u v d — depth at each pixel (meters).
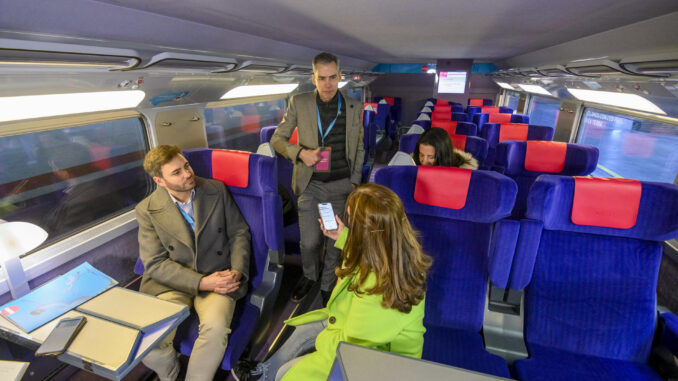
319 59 2.01
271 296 2.03
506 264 1.48
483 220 1.54
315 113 2.23
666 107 2.61
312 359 1.23
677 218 1.30
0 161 7.82
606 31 2.29
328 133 2.24
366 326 1.06
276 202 1.96
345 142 2.29
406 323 1.08
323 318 1.50
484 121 5.32
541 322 1.54
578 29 2.33
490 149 4.18
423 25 2.40
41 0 1.07
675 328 1.35
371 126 4.95
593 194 1.39
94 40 1.46
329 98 2.17
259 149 2.55
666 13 1.64
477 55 6.26
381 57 6.98
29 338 1.26
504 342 1.53
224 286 1.80
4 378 1.14
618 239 1.47
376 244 1.04
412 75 11.30
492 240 1.52
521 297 1.57
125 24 1.50
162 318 1.36
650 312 1.43
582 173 2.63
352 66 6.97
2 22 1.05
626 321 1.45
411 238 1.08
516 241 1.45
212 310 1.70
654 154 10.87
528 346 1.54
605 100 3.56
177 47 2.00
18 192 5.70
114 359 1.14
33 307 1.43
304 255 2.52
